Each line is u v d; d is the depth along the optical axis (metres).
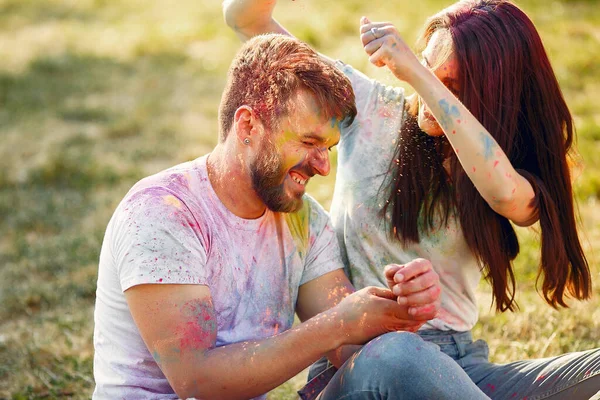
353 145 2.42
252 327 2.17
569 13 9.12
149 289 1.99
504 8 2.29
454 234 2.34
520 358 3.14
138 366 2.10
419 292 1.96
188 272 2.01
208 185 2.13
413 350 1.92
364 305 2.01
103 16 11.27
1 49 9.68
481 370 2.35
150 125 7.14
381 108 2.42
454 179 2.29
